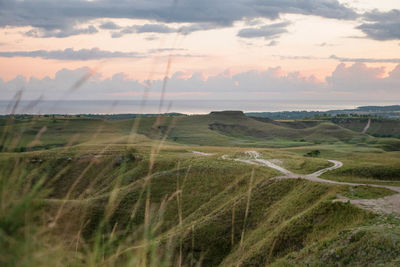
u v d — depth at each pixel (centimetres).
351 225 2938
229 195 4972
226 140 18988
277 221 4128
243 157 8288
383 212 3016
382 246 2186
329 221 3316
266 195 5116
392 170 6412
